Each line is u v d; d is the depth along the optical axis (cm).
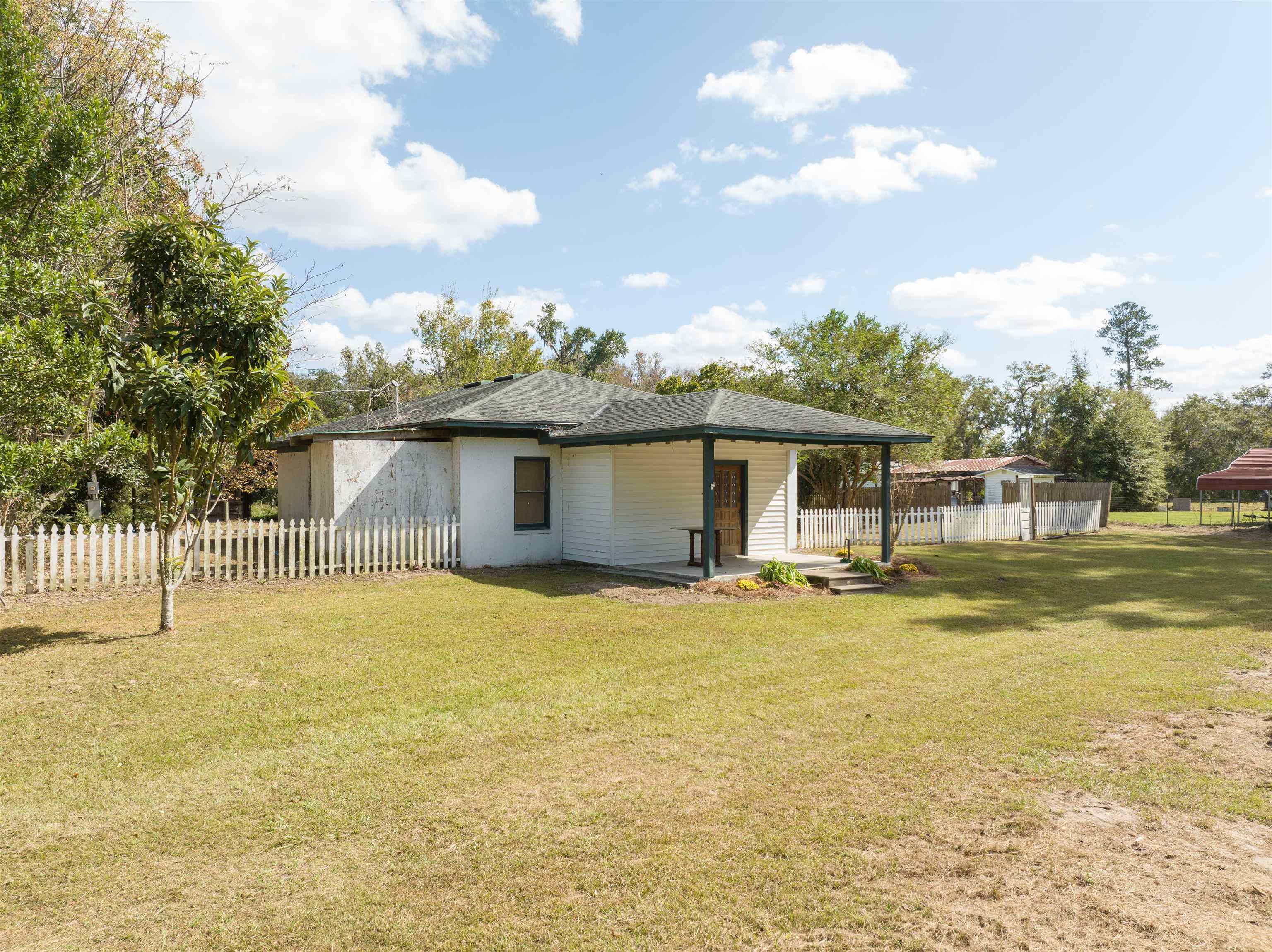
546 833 441
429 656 852
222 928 349
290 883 389
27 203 1127
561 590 1334
